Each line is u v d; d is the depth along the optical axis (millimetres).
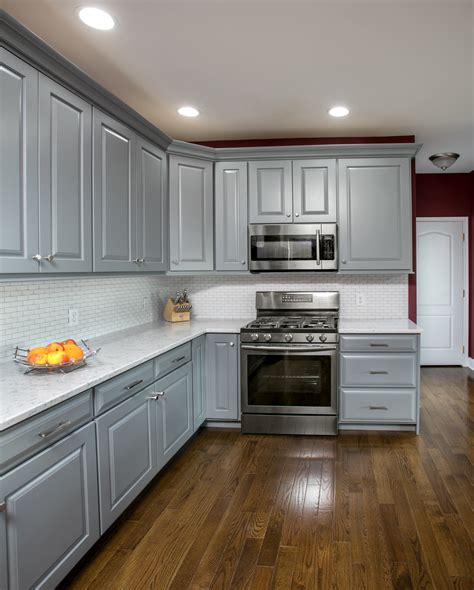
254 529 2285
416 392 3525
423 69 2660
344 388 3566
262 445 3389
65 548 1783
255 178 3783
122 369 2197
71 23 2141
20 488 1540
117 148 2689
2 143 1762
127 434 2295
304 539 2191
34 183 1947
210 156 3760
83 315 2963
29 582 1576
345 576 1922
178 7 2016
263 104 3195
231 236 3811
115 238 2662
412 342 3498
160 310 4188
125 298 3533
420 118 3504
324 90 2949
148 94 2994
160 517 2408
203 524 2336
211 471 2959
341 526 2299
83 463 1915
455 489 2678
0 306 2238
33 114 1938
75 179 2250
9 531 1484
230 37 2279
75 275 2295
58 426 1739
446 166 4156
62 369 2098
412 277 4051
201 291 4297
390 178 3686
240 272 3814
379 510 2451
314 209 3738
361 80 2805
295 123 3598
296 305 4102
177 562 2033
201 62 2545
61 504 1760
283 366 3531
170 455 2883
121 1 1967
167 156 3553
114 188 2650
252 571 1965
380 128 3744
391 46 2391
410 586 1854
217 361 3639
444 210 5836
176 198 3611
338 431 3607
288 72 2686
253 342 3525
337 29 2217
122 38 2281
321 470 2951
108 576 1943
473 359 5777
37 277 2008
